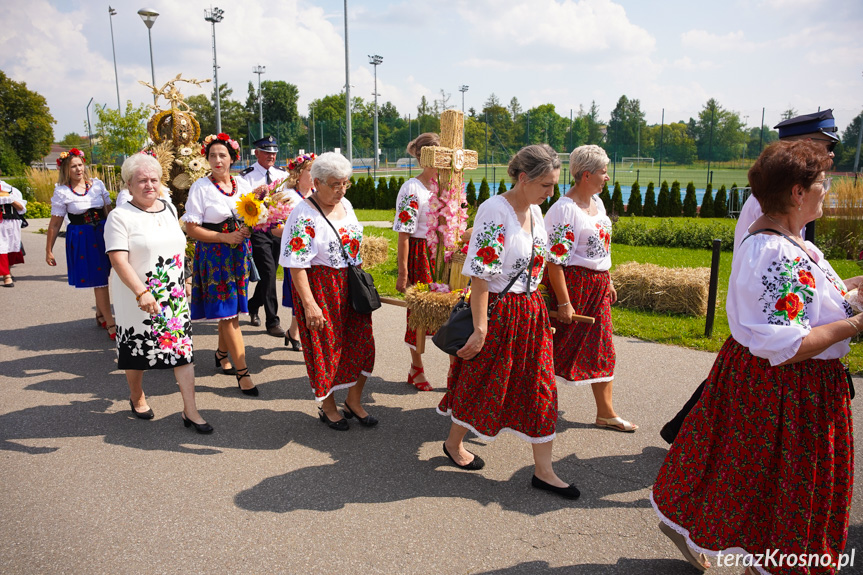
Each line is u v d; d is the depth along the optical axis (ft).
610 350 13.05
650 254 42.27
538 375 10.55
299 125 163.73
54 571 8.68
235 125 225.15
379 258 34.47
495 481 11.34
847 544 9.32
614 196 72.79
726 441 7.56
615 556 9.15
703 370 17.25
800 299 6.91
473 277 10.10
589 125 144.05
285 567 8.80
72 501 10.53
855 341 19.15
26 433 13.25
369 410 14.64
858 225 40.14
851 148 88.84
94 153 70.90
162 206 13.14
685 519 8.00
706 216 69.21
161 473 11.53
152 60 67.05
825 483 7.10
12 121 194.18
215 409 14.64
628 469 11.76
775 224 7.32
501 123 149.48
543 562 8.99
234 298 15.30
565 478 11.43
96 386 16.10
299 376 16.99
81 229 19.62
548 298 12.87
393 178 79.82
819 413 7.11
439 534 9.64
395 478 11.41
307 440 13.01
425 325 13.42
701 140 114.73
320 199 12.51
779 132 11.66
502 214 9.91
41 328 21.59
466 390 10.87
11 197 28.53
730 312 7.52
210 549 9.20
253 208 14.73
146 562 8.90
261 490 10.94
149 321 12.89
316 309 12.20
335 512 10.23
